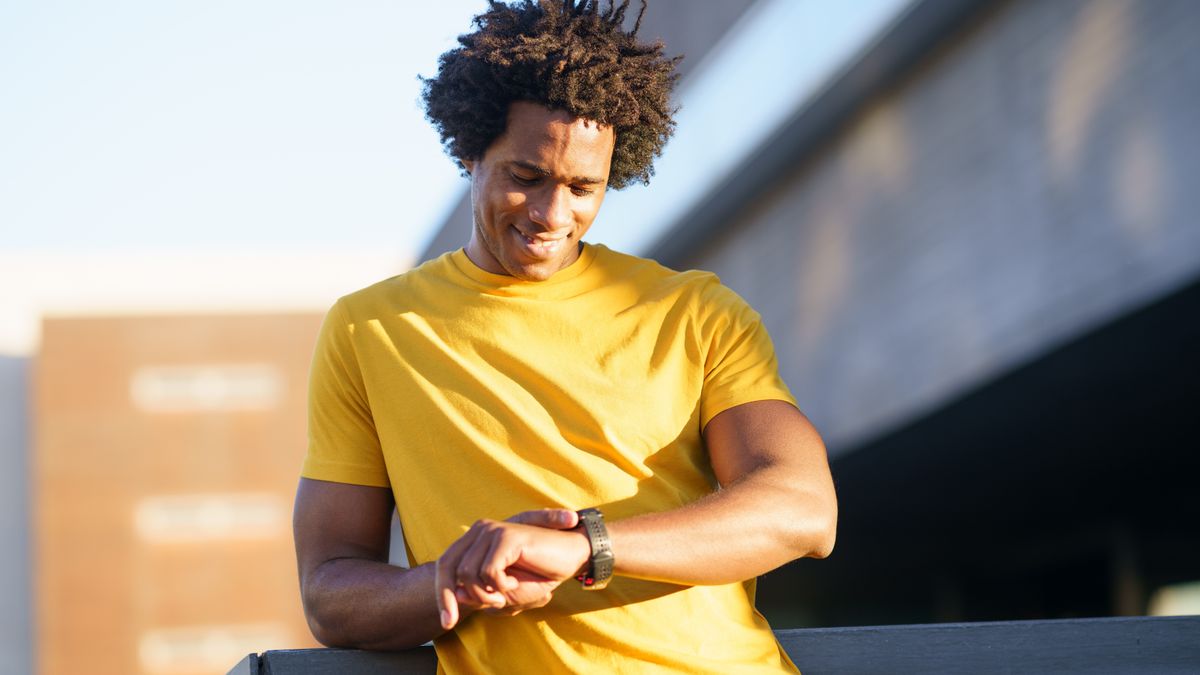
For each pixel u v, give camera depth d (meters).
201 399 24.42
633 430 1.80
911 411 8.02
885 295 8.14
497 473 1.77
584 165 1.79
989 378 7.27
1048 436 10.33
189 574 23.92
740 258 9.94
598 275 1.92
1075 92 6.24
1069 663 2.04
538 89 1.76
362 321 1.90
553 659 1.69
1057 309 6.51
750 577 1.70
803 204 8.95
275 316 24.80
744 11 8.30
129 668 23.47
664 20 9.58
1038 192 6.60
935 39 7.32
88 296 24.47
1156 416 9.88
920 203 7.67
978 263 7.15
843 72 7.62
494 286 1.88
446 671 1.75
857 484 12.02
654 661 1.69
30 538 24.12
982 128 7.02
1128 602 15.55
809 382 9.27
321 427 1.89
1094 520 15.59
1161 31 5.58
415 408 1.82
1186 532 15.21
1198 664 2.06
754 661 1.76
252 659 1.79
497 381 1.82
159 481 24.06
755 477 1.73
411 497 1.80
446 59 1.87
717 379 1.87
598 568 1.59
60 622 23.41
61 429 23.97
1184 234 5.53
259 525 24.19
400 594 1.69
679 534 1.63
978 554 17.84
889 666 1.99
